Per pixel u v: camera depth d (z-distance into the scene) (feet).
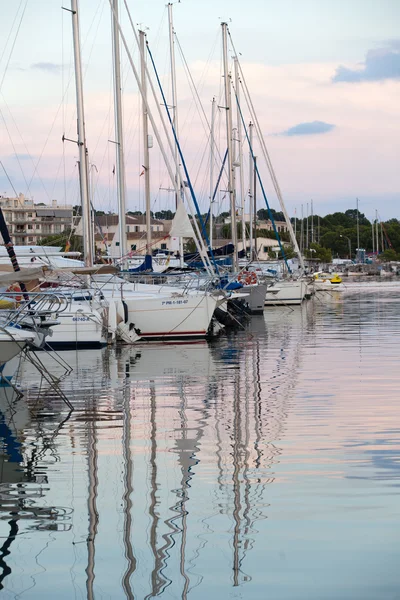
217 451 34.32
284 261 164.04
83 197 82.74
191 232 93.56
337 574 21.12
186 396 48.98
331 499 27.07
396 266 382.22
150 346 81.00
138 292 90.02
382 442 35.06
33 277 51.83
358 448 34.06
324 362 64.90
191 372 60.23
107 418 42.37
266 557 22.34
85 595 20.38
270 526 24.68
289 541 23.43
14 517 26.09
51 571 21.81
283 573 21.27
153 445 35.73
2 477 30.86
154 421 41.22
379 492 27.66
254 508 26.40
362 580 20.72
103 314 80.53
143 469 31.63
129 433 38.45
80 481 30.12
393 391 48.91
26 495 28.45
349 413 41.83
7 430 39.75
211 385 53.31
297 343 81.97
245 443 35.65
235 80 147.43
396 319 114.32
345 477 29.60
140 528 24.86
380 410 42.47
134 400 47.98
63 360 66.23
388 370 58.95
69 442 36.81
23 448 35.73
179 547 23.25
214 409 44.21
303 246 388.98
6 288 65.77
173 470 31.40
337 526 24.48
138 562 22.27
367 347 76.54
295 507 26.37
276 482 29.30
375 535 23.66
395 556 22.12
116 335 83.25
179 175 100.99
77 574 21.62
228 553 22.72
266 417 41.39
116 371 61.72
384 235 490.90
